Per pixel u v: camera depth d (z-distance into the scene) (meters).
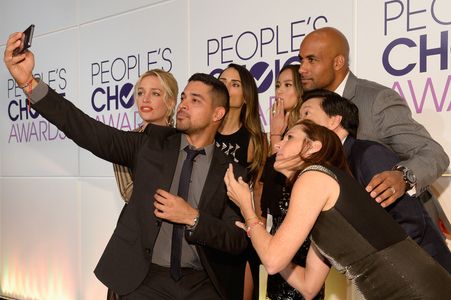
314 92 2.22
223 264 2.32
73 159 4.75
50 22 4.95
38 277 5.09
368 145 2.13
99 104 4.53
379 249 1.67
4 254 5.46
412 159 2.14
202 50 3.80
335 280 2.14
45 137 5.00
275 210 2.38
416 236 2.04
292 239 1.67
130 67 4.28
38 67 5.09
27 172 5.20
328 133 1.84
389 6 2.88
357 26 3.02
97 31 4.53
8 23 5.39
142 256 2.23
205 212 2.25
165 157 2.30
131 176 2.86
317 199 1.67
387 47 2.90
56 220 4.91
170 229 2.26
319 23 3.17
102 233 4.51
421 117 2.79
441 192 2.70
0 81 5.46
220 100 2.36
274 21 3.39
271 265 1.69
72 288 4.76
